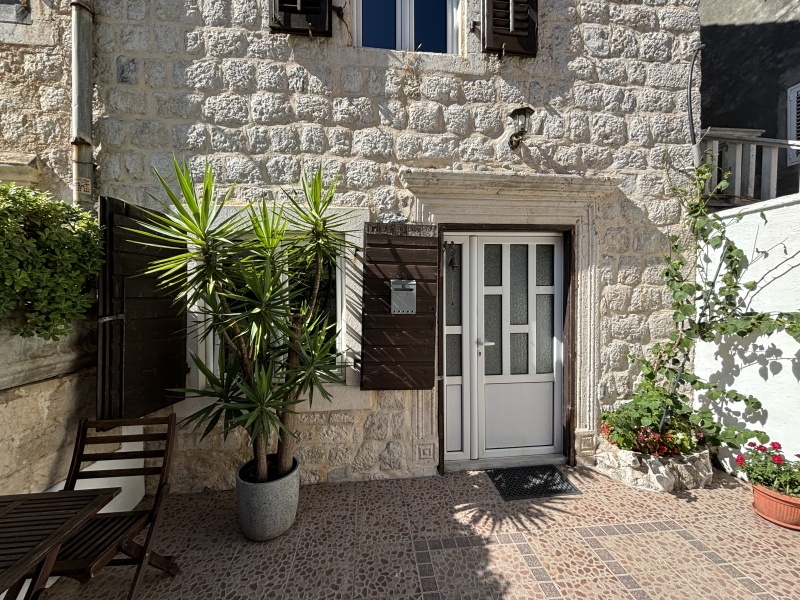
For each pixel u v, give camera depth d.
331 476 2.86
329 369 2.38
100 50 2.57
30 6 2.48
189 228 1.88
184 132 2.65
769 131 4.79
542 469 3.04
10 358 1.67
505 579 1.91
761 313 2.73
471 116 2.96
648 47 3.16
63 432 1.99
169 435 1.96
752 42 4.93
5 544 1.15
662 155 3.19
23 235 1.66
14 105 2.48
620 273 3.17
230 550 2.12
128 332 2.15
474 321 3.12
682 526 2.31
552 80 3.05
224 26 2.68
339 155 2.82
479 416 3.15
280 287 2.12
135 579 1.66
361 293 2.81
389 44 3.04
